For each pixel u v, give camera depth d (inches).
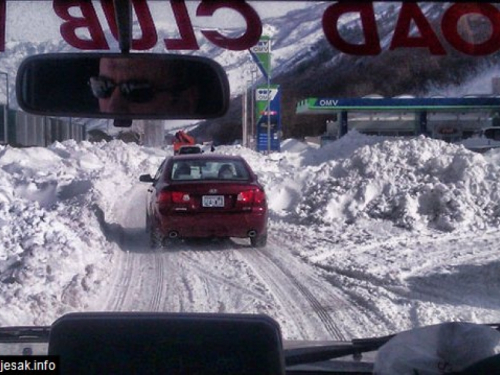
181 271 415.8
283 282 387.5
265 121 585.0
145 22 140.1
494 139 1042.7
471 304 345.4
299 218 598.5
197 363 116.5
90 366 118.0
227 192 481.4
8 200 534.3
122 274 407.5
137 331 118.7
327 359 158.9
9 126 859.4
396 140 684.1
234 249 487.2
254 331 118.6
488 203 583.2
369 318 321.1
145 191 857.5
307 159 993.5
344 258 448.1
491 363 125.0
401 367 130.0
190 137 538.0
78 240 429.7
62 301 337.4
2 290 336.8
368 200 601.6
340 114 1048.8
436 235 534.3
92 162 1008.9
